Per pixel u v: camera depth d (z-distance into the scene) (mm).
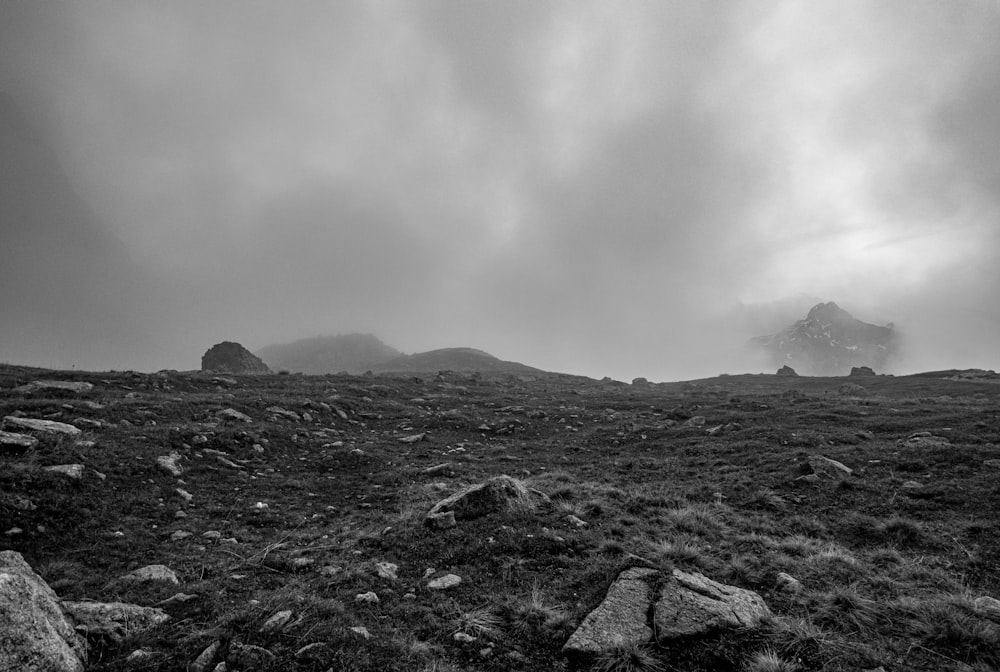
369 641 7566
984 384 61438
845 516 14781
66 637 6613
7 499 11367
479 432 30875
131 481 14688
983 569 10898
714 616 8148
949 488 16047
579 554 11281
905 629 8273
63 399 22156
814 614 8734
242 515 14117
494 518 13148
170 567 10289
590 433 30719
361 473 20156
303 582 9789
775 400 42969
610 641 7695
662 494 16812
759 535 13055
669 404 44219
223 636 7234
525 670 7273
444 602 9156
